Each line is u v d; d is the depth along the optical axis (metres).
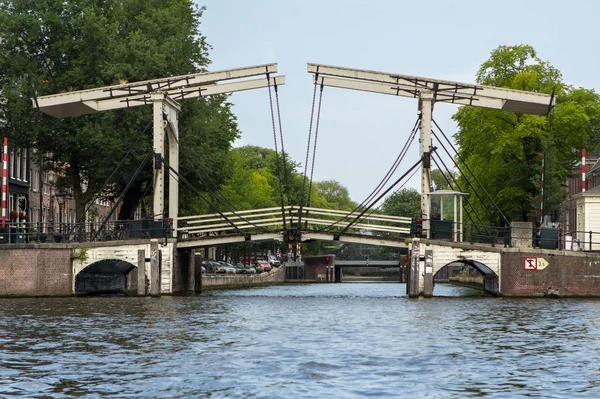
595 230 49.69
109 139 51.56
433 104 47.44
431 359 22.22
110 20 56.50
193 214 58.66
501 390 18.23
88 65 54.34
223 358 22.22
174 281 47.84
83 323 30.55
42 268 44.31
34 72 54.50
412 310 37.97
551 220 48.94
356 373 20.14
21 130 54.25
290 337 26.94
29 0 55.56
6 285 44.19
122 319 32.12
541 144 59.91
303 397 17.48
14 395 17.66
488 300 43.66
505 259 45.00
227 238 48.44
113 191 57.97
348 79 47.75
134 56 53.72
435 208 48.06
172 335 27.14
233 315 34.94
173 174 49.59
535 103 46.66
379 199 47.06
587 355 23.03
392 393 17.91
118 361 21.66
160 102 47.34
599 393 17.98
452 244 45.25
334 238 47.97
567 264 44.97
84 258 44.78
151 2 57.69
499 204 61.91
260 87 48.19
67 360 21.81
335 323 31.70
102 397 17.48
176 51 55.41
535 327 29.97
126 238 47.03
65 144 54.00
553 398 17.50
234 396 17.59
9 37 54.72
